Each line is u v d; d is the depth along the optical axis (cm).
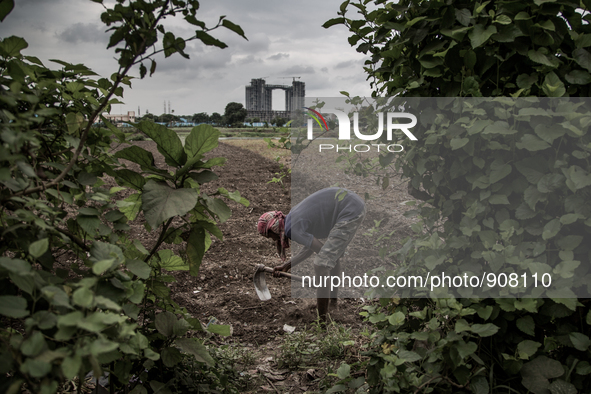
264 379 274
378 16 204
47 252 157
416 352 172
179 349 213
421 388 169
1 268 117
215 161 197
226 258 518
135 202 204
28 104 161
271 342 335
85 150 183
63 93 175
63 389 211
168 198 172
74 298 100
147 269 161
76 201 174
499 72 173
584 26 168
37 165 161
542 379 152
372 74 231
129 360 162
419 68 190
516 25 161
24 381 107
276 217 369
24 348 98
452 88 174
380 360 183
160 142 187
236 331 352
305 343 308
